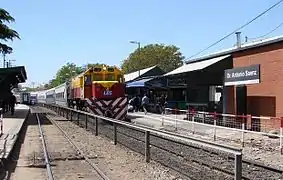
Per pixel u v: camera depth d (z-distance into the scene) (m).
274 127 22.67
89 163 14.98
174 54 95.50
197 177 12.20
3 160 14.54
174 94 46.81
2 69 40.94
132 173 13.08
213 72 29.17
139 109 51.03
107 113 32.56
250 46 25.81
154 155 16.27
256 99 25.30
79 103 37.28
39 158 16.28
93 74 33.38
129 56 99.44
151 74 67.75
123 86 33.34
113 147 19.31
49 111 66.25
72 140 22.44
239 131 20.53
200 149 16.25
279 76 23.23
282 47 23.02
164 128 28.03
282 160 15.37
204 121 27.06
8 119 38.34
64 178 12.41
